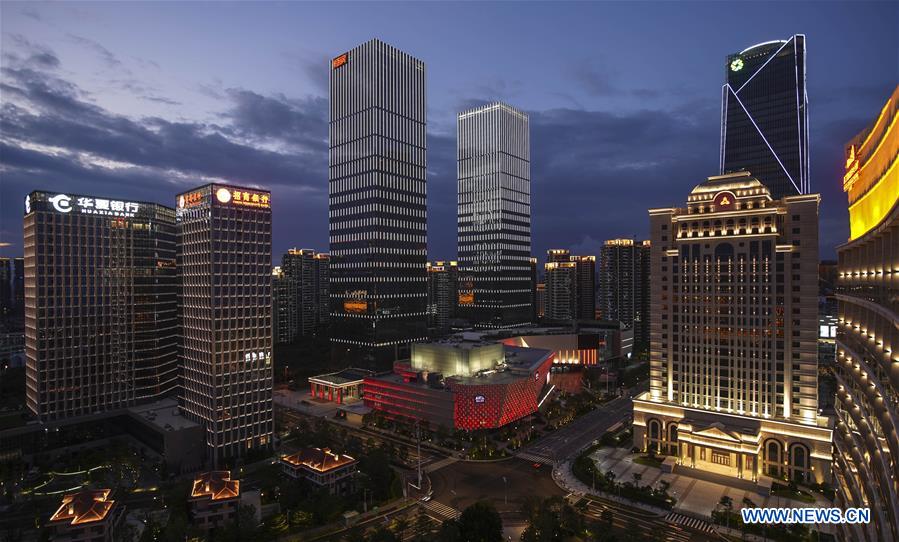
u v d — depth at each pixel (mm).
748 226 186875
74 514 128500
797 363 176875
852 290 96750
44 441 199250
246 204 198750
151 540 129000
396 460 191000
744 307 186000
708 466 180250
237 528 134875
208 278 191875
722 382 189750
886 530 70750
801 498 158000
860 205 97500
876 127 85062
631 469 183500
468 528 126375
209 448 190750
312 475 158875
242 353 195875
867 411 88750
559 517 141875
